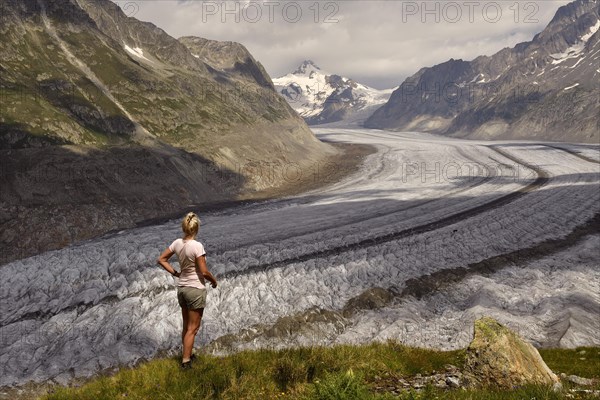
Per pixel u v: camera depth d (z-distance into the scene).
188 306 6.65
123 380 6.62
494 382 7.01
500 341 7.25
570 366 11.30
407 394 5.67
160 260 6.61
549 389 5.75
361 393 5.12
